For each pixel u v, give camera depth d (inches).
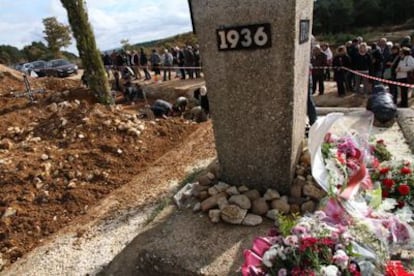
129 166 247.9
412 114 220.2
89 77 434.0
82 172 237.5
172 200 158.9
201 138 275.6
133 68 659.4
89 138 279.0
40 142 292.7
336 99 382.0
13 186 221.8
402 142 188.9
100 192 220.1
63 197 214.2
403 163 137.7
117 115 314.3
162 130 300.5
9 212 199.9
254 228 125.7
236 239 121.7
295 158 144.6
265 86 129.4
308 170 145.8
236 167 148.3
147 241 134.6
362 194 122.0
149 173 230.7
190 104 422.3
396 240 106.4
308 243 93.4
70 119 314.2
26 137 314.3
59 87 562.3
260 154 141.0
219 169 153.8
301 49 130.0
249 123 137.9
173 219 139.1
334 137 150.6
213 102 141.3
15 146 291.1
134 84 558.9
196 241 123.7
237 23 123.8
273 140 136.4
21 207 205.9
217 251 117.7
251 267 98.0
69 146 273.3
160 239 128.0
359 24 1588.3
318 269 89.9
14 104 438.6
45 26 1451.8
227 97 137.4
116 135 282.2
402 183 129.2
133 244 144.6
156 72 632.4
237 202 133.9
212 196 141.6
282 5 115.5
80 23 414.6
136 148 269.1
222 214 129.7
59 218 198.4
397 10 1499.8
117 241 162.7
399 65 322.3
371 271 92.6
